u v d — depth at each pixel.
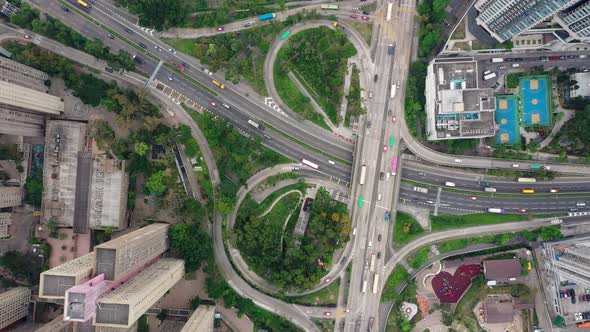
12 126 153.62
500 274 180.50
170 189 173.00
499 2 151.88
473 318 183.50
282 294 178.62
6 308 159.62
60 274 122.38
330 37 176.62
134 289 132.50
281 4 170.25
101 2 173.00
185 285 178.38
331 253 176.62
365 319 180.88
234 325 177.88
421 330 183.75
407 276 182.75
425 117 177.12
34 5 171.50
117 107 168.38
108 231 168.50
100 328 147.62
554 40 170.75
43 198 168.62
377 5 176.50
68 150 168.38
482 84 181.25
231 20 175.75
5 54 165.38
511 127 182.12
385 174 179.38
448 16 175.12
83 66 173.62
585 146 175.00
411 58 178.25
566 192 181.88
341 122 178.38
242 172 173.12
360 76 177.50
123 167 168.25
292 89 176.75
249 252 175.88
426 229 182.88
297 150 179.25
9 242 173.75
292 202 178.50
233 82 171.88
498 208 182.50
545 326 182.62
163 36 175.00
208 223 177.12
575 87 176.62
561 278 176.00
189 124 176.00
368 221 180.12
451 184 182.12
